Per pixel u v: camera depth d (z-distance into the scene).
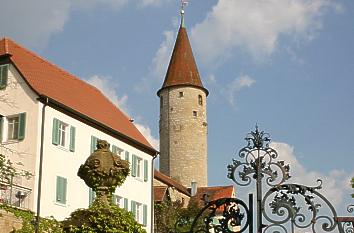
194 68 69.88
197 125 67.81
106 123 36.16
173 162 66.56
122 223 9.98
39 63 34.94
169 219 39.28
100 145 10.40
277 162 10.07
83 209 10.12
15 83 29.00
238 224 9.94
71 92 35.78
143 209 37.84
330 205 9.73
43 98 29.62
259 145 10.15
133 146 37.94
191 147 66.69
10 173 22.34
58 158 30.16
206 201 10.22
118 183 10.20
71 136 31.50
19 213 24.34
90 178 10.06
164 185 52.25
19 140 29.27
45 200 28.61
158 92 70.69
